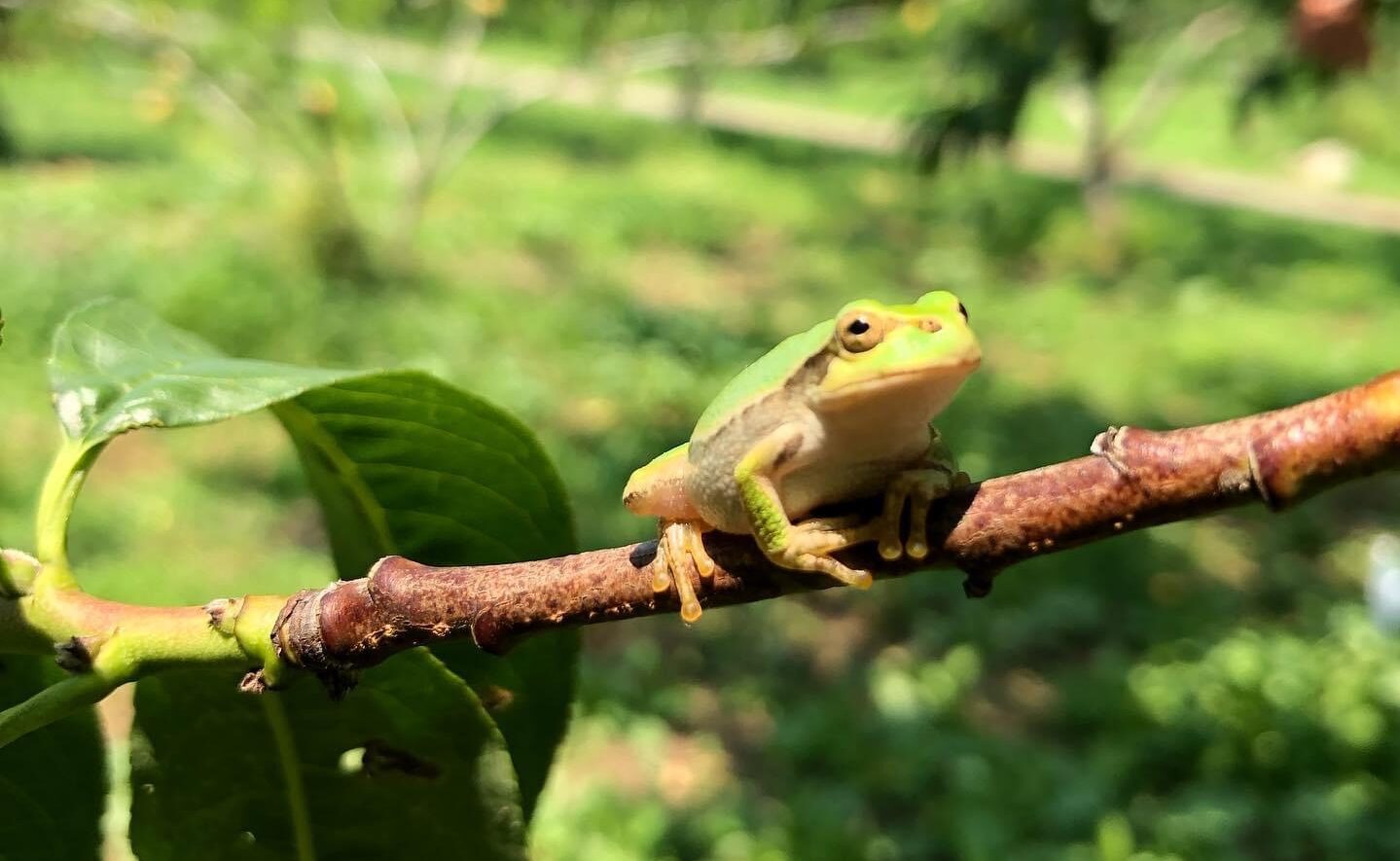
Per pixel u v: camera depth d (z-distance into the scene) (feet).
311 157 49.26
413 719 5.45
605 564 4.96
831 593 29.12
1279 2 25.93
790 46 49.03
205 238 47.03
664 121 91.04
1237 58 62.08
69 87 74.33
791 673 25.94
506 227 56.13
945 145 23.97
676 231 60.18
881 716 24.11
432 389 5.29
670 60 51.13
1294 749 23.31
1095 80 23.82
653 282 53.06
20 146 59.26
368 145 65.77
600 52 52.85
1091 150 65.92
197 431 32.68
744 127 93.81
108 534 26.37
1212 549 33.06
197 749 5.59
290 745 5.57
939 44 43.27
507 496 5.78
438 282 47.44
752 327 47.70
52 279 39.75
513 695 6.04
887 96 113.91
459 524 5.88
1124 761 22.97
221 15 44.45
